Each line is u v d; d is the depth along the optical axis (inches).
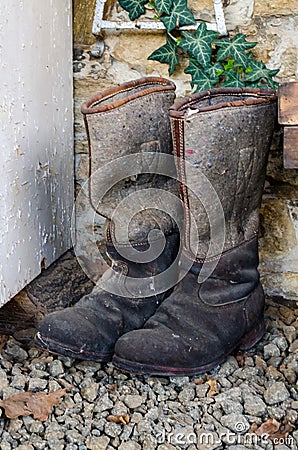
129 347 46.8
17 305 53.0
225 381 47.7
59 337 47.4
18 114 49.8
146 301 50.2
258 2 55.7
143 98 48.4
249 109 46.5
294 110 44.9
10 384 46.8
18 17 49.4
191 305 48.2
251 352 50.8
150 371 46.7
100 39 58.3
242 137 46.5
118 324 49.0
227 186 46.9
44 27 53.4
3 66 47.6
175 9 56.3
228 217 48.1
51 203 55.7
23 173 50.9
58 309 53.0
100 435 43.8
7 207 48.7
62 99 57.2
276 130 55.3
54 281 54.0
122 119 47.4
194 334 47.5
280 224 56.9
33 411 44.7
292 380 47.9
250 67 55.9
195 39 56.1
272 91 48.5
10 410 44.5
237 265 48.8
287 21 55.6
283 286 57.7
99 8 57.4
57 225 57.0
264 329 51.6
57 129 56.5
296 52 55.9
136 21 57.5
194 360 47.1
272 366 49.3
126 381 47.7
